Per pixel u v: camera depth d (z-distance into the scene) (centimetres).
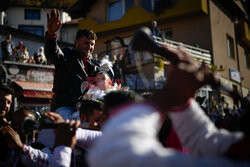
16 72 1105
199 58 1328
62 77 263
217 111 1005
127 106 86
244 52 1956
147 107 80
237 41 1822
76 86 261
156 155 69
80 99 260
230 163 74
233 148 93
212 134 107
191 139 108
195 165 70
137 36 99
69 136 129
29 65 1128
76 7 1811
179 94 85
